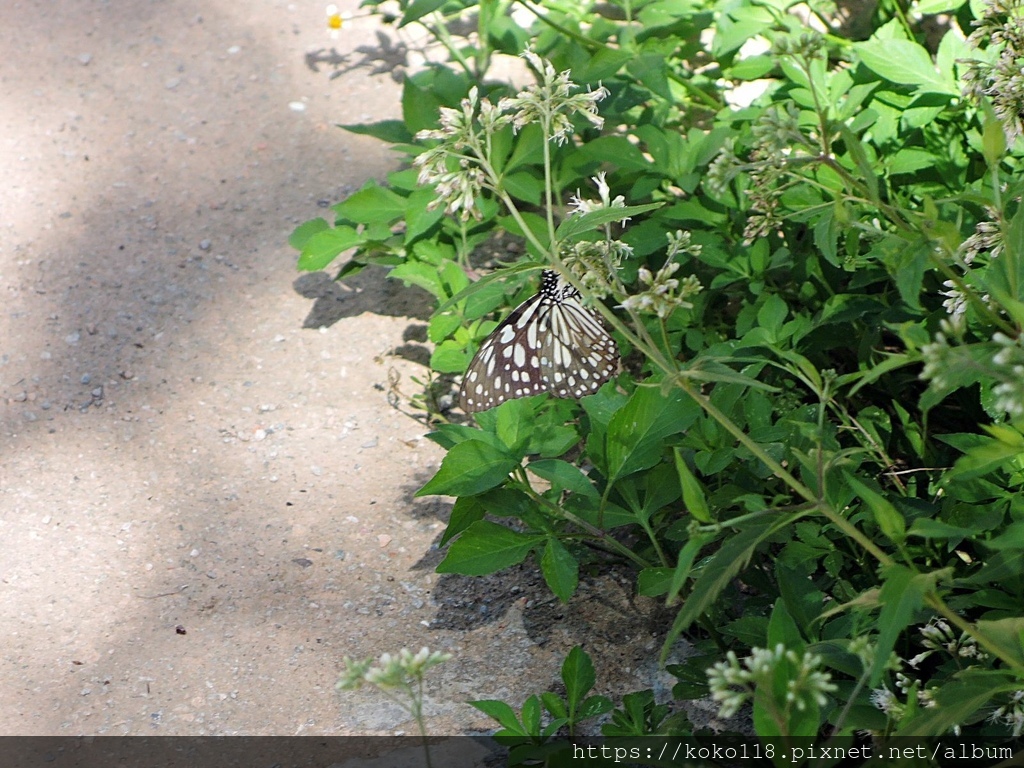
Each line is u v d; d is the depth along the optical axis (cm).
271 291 105
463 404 89
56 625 92
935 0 102
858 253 93
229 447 99
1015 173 92
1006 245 80
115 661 91
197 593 93
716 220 97
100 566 94
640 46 104
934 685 83
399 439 99
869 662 78
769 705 76
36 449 98
